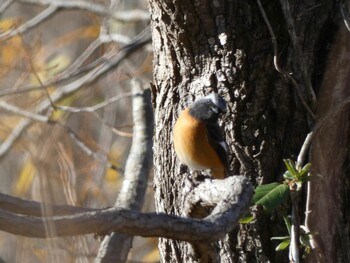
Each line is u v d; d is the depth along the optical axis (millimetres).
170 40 9445
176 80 9680
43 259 11641
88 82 16172
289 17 8922
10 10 19031
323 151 9141
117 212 5891
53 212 5469
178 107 9734
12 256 13852
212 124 9422
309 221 9062
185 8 8984
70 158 11898
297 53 9031
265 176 9281
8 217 5371
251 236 9328
